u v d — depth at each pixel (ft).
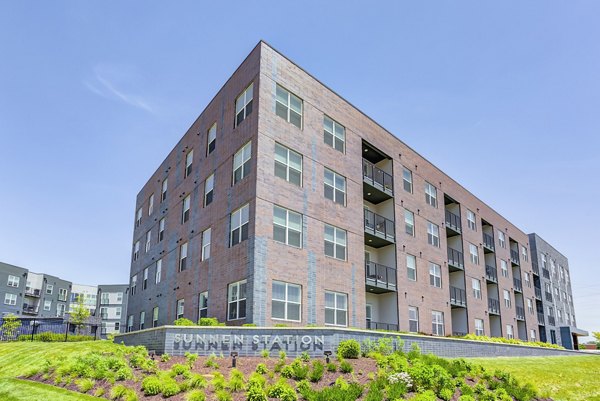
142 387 39.42
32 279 240.94
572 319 201.36
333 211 75.72
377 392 38.40
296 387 39.81
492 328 128.57
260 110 68.80
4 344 70.03
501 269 135.95
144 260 114.11
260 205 65.31
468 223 120.47
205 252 78.79
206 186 82.89
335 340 52.24
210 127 85.56
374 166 90.58
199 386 38.96
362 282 77.36
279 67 73.51
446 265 103.91
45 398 38.60
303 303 66.74
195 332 52.60
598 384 57.57
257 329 52.39
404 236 92.27
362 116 88.02
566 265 209.56
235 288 66.85
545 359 77.77
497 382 48.73
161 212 106.63
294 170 71.51
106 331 252.62
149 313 103.35
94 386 40.88
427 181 104.78
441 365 51.21
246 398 36.63
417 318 90.63
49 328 112.98
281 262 65.67
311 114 76.74
